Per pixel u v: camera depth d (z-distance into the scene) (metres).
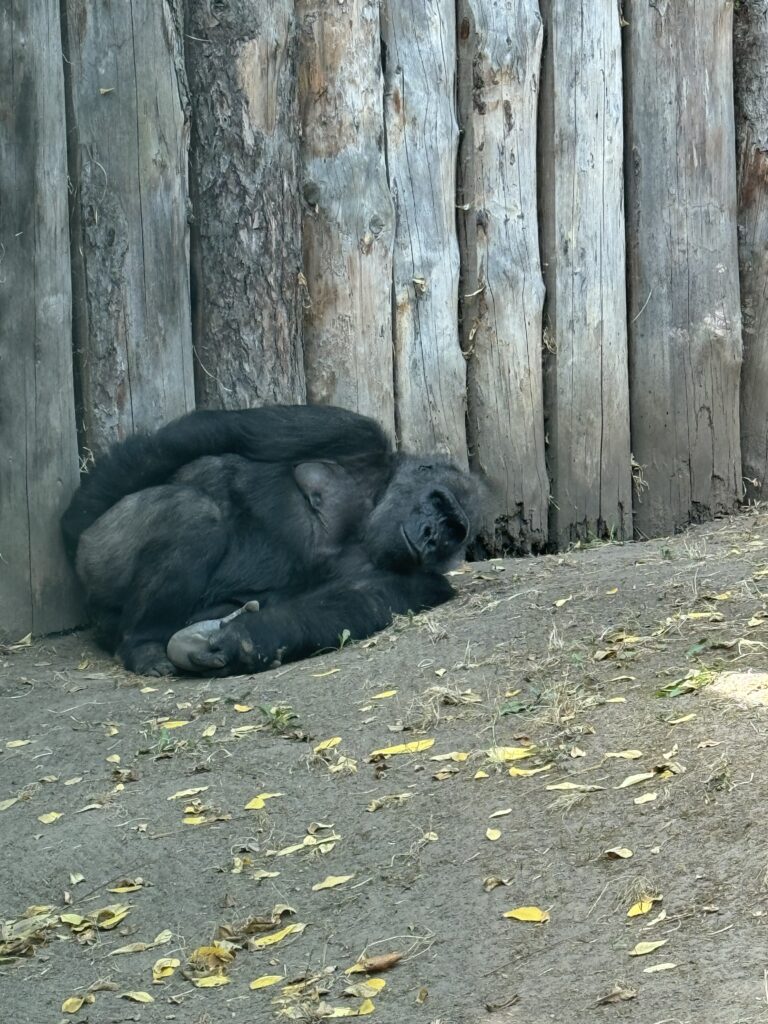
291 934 4.43
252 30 6.16
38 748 5.25
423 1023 4.00
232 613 5.92
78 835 4.82
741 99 7.18
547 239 6.79
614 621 5.50
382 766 4.92
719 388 7.10
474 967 4.24
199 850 4.73
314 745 5.10
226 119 6.18
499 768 4.79
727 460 7.14
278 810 4.83
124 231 6.03
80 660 5.90
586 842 4.47
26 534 5.94
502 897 4.39
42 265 5.90
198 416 5.99
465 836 4.59
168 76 6.09
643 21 6.91
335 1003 4.21
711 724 4.73
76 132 5.98
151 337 6.10
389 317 6.52
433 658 5.46
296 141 6.36
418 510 6.08
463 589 6.18
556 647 5.34
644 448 7.05
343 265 6.43
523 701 5.08
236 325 6.25
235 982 4.34
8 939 4.52
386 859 4.59
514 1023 3.88
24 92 5.84
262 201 6.23
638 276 6.99
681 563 6.03
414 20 6.52
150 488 5.92
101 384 6.05
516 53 6.63
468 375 6.72
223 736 5.22
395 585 6.03
